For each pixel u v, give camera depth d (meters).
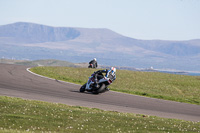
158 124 42.88
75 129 33.31
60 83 88.50
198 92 97.81
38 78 94.06
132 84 102.25
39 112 43.09
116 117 45.59
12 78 87.88
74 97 66.56
